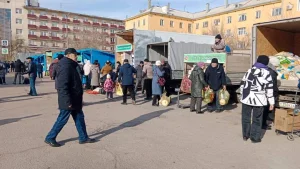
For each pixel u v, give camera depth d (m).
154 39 14.59
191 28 68.69
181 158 4.78
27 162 4.54
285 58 8.31
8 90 15.14
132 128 6.79
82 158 4.75
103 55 20.50
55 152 5.03
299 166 4.49
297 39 10.08
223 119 7.93
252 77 5.63
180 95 13.23
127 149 5.22
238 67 10.62
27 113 8.61
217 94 8.98
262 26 8.96
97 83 13.95
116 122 7.43
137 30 14.09
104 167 4.37
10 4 75.19
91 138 5.89
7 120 7.58
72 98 5.27
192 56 11.83
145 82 11.67
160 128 6.80
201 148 5.32
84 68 14.98
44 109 9.33
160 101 10.36
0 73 19.38
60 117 5.31
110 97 12.02
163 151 5.12
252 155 4.98
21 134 6.15
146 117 8.11
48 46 79.12
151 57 14.55
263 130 6.79
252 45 8.95
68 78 5.16
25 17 76.75
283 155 4.99
